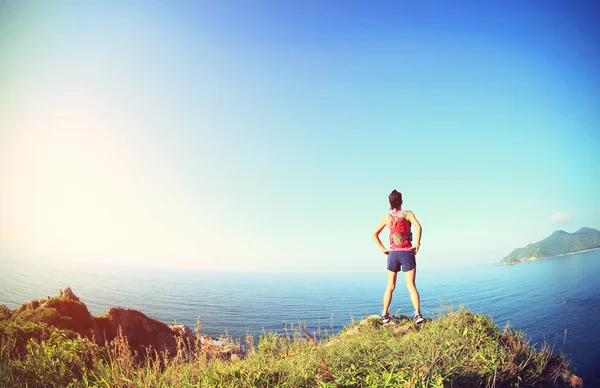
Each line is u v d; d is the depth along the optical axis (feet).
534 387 18.01
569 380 19.66
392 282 25.82
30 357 15.67
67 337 19.42
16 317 22.21
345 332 25.11
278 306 626.64
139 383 14.47
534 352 21.29
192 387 14.51
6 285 644.27
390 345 19.20
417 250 25.36
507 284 517.96
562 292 264.11
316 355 17.81
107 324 26.94
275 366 16.88
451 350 18.07
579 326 82.07
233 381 14.76
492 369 17.38
